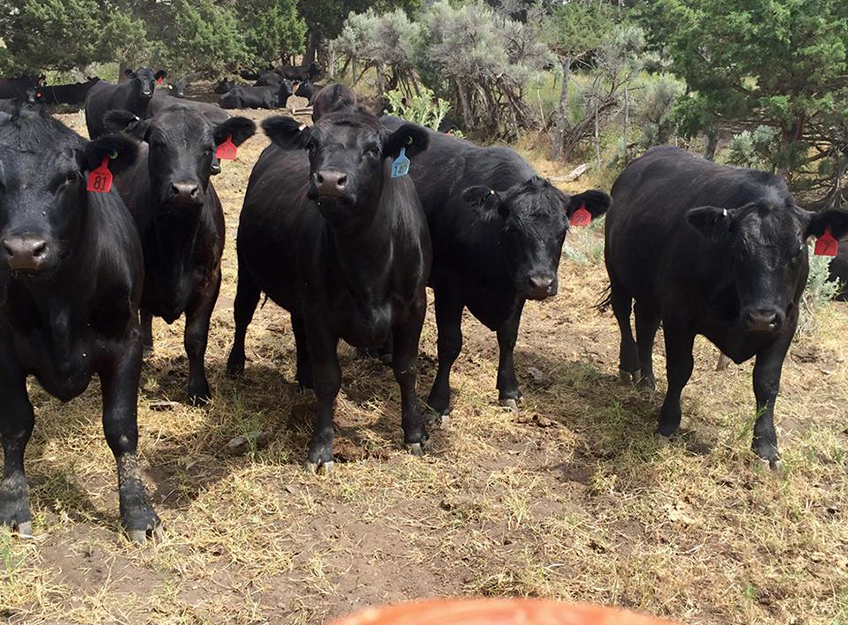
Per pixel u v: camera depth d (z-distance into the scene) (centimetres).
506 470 518
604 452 545
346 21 2355
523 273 529
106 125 553
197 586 391
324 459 507
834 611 392
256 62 2611
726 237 502
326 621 371
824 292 858
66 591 380
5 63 2297
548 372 688
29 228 365
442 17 1816
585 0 2791
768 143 1199
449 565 420
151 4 2408
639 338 650
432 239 605
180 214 538
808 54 1093
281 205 566
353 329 508
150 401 582
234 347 640
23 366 425
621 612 68
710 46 1217
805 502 490
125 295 436
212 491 475
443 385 593
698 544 446
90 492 468
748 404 631
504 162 594
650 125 1477
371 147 464
